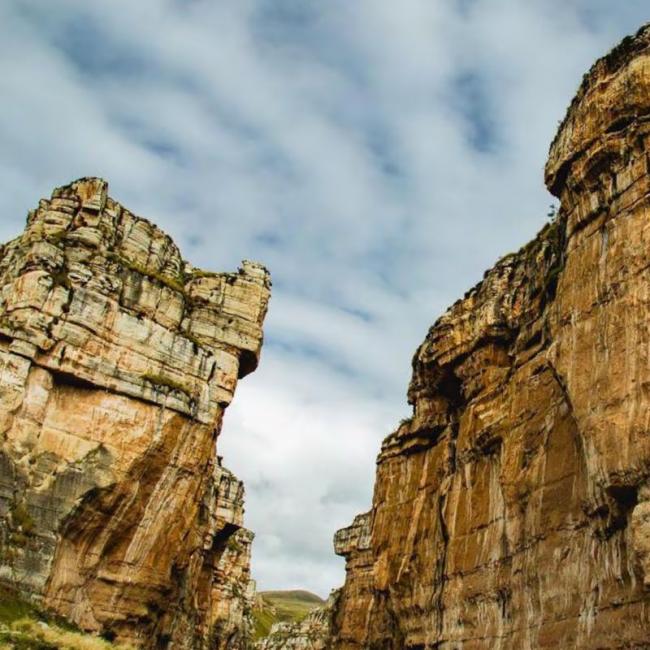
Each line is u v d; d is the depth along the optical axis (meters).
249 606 112.50
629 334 25.70
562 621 28.88
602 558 26.66
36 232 50.53
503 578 35.19
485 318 43.00
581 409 27.19
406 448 52.03
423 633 43.34
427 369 48.94
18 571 40.81
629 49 30.05
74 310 46.59
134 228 53.56
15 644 34.19
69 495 43.50
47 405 44.59
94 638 39.34
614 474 24.61
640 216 27.02
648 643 23.03
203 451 50.28
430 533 46.19
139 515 46.41
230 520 79.19
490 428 39.94
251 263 58.72
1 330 44.00
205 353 52.47
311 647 126.50
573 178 30.92
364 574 79.12
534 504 33.41
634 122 28.39
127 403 47.09
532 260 40.81
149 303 51.12
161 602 47.84
